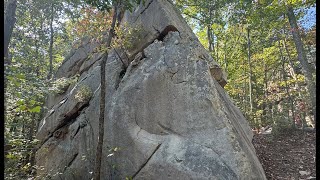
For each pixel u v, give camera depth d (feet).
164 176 21.04
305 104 44.24
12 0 15.65
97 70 32.19
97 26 24.07
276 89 55.47
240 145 21.62
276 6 36.96
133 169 22.75
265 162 28.96
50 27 50.65
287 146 34.24
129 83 26.12
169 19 27.55
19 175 21.72
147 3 30.55
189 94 23.22
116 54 31.04
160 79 24.61
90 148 26.48
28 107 15.44
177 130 22.58
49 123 32.55
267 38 50.39
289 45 51.37
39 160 30.35
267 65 58.70
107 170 24.09
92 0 21.49
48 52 55.52
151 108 24.12
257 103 61.98
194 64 24.50
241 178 19.42
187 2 53.16
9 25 15.30
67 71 39.91
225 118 22.29
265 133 43.73
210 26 54.19
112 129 25.00
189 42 26.43
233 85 61.98
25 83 16.81
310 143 34.06
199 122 22.15
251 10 43.96
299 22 40.65
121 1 22.93
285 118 44.73
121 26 31.76
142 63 26.99
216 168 19.90
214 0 50.93
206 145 21.06
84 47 38.27
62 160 28.35
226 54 59.47
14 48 40.42
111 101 26.61
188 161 20.71
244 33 56.03
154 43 27.45
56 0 45.50
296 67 55.26
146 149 22.70
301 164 27.63
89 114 28.43
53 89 19.70
